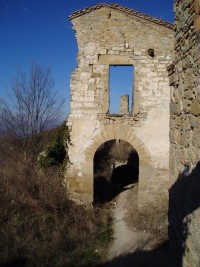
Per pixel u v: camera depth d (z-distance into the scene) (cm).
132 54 1066
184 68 425
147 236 812
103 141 1062
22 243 691
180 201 445
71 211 930
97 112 1063
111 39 1068
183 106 435
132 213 1009
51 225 805
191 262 387
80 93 1066
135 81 1063
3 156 1388
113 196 1314
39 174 1017
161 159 1057
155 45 1062
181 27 438
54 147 1099
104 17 1068
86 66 1067
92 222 909
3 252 643
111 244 776
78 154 1066
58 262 641
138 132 1059
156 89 1059
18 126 1562
